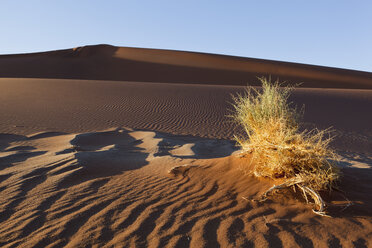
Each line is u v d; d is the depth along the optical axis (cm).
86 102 1530
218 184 351
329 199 291
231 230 245
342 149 966
